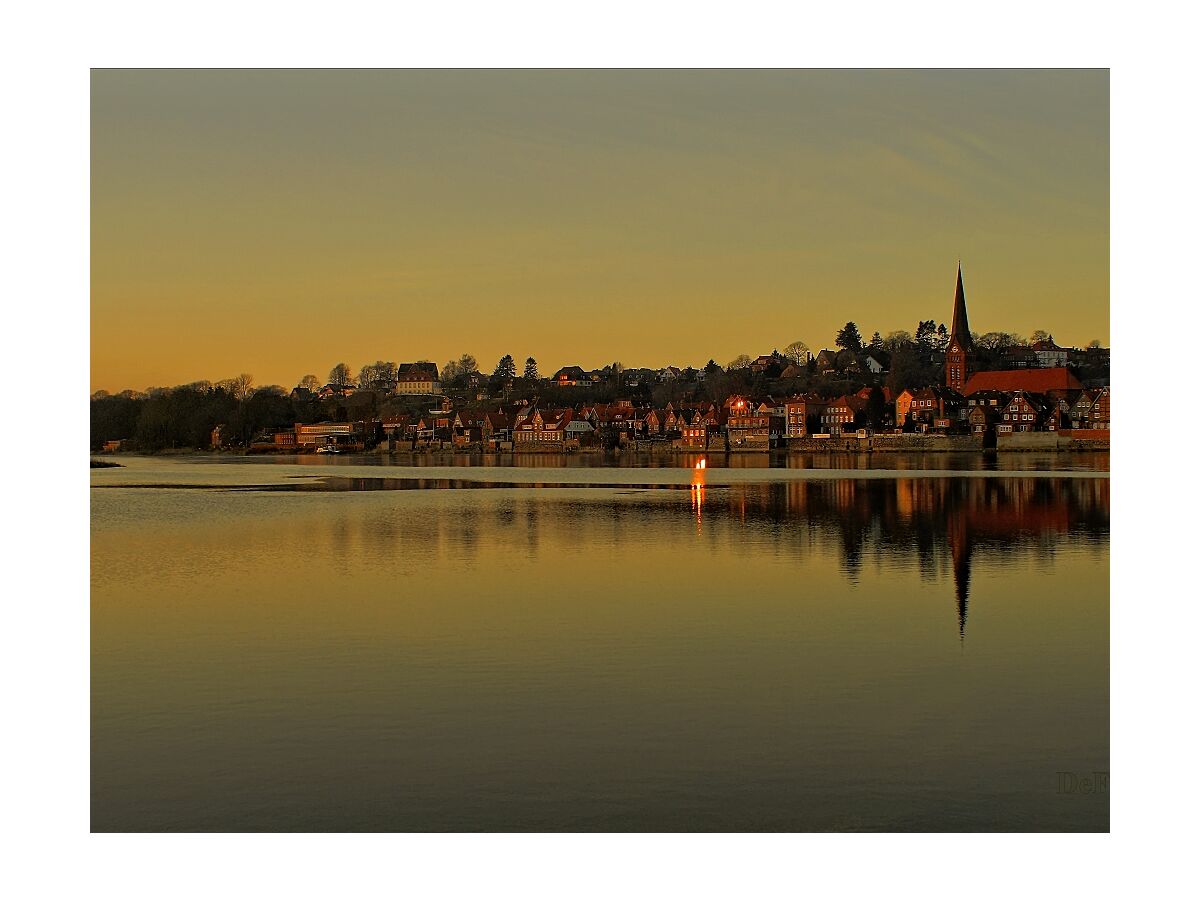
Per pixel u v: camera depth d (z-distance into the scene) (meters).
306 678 29.08
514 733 24.67
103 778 22.45
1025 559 49.69
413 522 70.19
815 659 30.88
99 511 79.88
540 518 72.69
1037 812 21.02
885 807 21.06
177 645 32.78
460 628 35.03
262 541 59.25
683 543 57.16
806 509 77.81
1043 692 27.70
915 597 40.12
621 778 22.25
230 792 21.80
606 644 32.72
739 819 20.61
